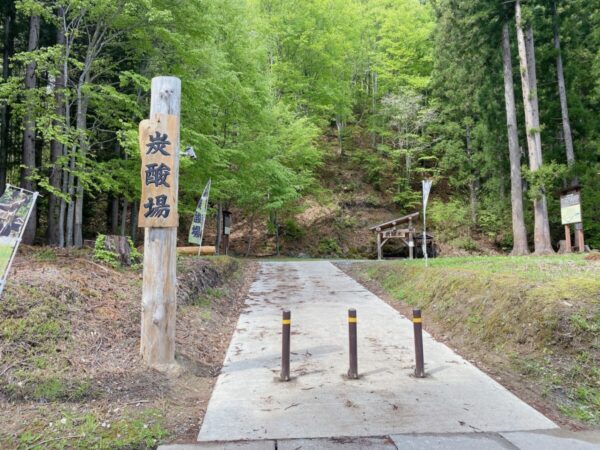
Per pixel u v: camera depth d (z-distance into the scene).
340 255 25.14
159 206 5.01
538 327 5.35
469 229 24.83
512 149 16.61
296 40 24.94
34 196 4.38
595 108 19.02
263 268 16.53
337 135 31.95
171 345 4.98
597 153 17.34
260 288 11.83
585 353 4.77
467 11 17.38
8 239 4.20
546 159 18.61
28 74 10.84
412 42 28.89
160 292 4.96
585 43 18.55
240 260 17.64
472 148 23.69
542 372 4.82
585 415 4.02
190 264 9.47
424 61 29.27
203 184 14.26
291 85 25.28
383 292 10.96
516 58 18.83
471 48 18.00
